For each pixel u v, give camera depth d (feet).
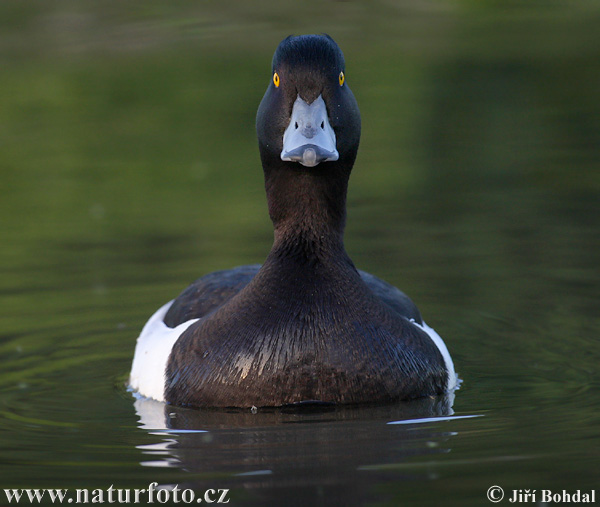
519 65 85.20
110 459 25.67
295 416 28.37
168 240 49.73
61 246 48.80
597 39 91.30
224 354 28.99
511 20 97.45
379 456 25.31
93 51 85.30
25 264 46.21
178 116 73.92
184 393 29.71
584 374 33.37
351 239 48.73
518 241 48.01
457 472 24.18
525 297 41.60
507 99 77.20
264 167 30.63
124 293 42.60
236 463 25.05
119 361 36.04
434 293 42.47
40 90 80.43
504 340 37.73
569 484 23.35
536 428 27.50
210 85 78.02
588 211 52.24
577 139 66.49
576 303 40.93
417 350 29.96
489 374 33.83
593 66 84.23
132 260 46.65
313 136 27.45
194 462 25.23
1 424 29.07
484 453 25.41
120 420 29.22
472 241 48.24
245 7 87.25
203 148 67.15
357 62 85.81
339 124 29.27
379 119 72.79
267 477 24.07
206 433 27.37
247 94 77.82
